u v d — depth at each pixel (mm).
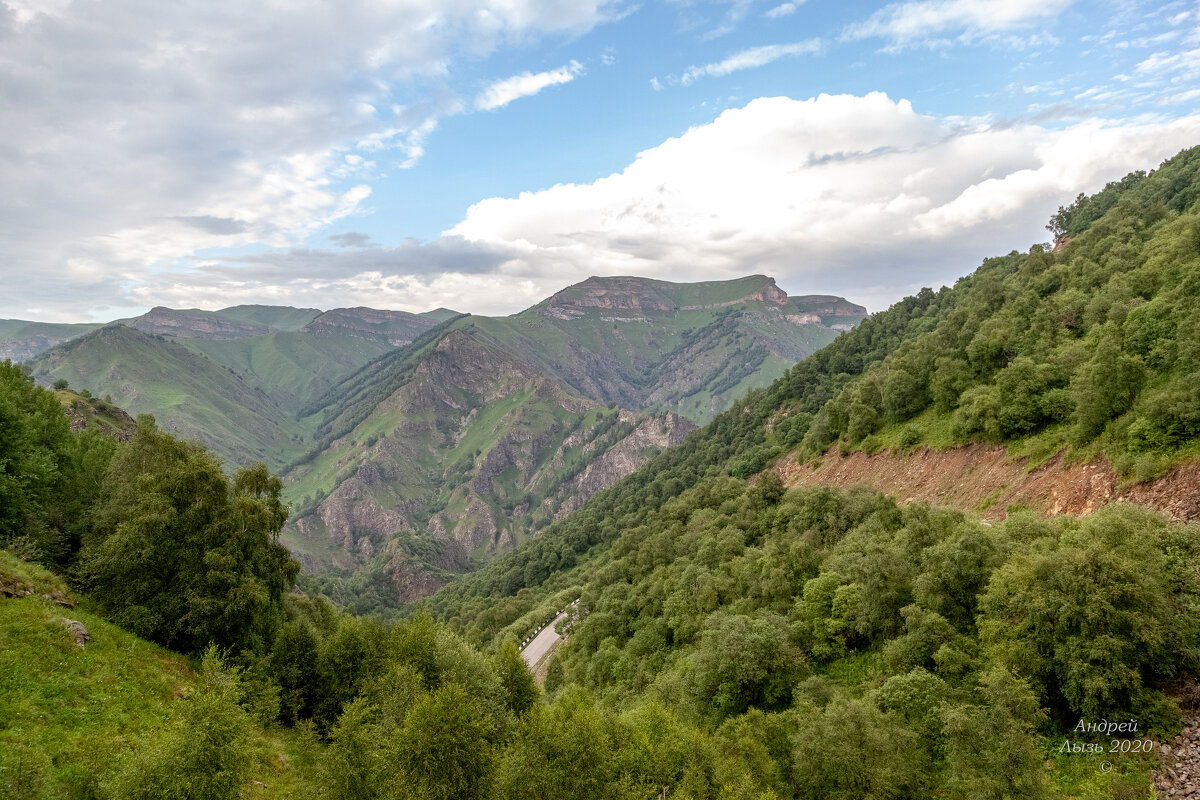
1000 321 83562
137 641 35875
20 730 23844
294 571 47094
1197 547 29609
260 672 38969
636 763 34344
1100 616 26688
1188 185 103062
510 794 28891
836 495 67500
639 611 80000
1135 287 68938
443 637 50812
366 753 28625
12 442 41031
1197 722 24656
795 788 32000
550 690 79875
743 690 43281
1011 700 26375
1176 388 42906
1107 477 46188
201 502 41188
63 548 44438
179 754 23000
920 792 28281
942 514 46094
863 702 33344
